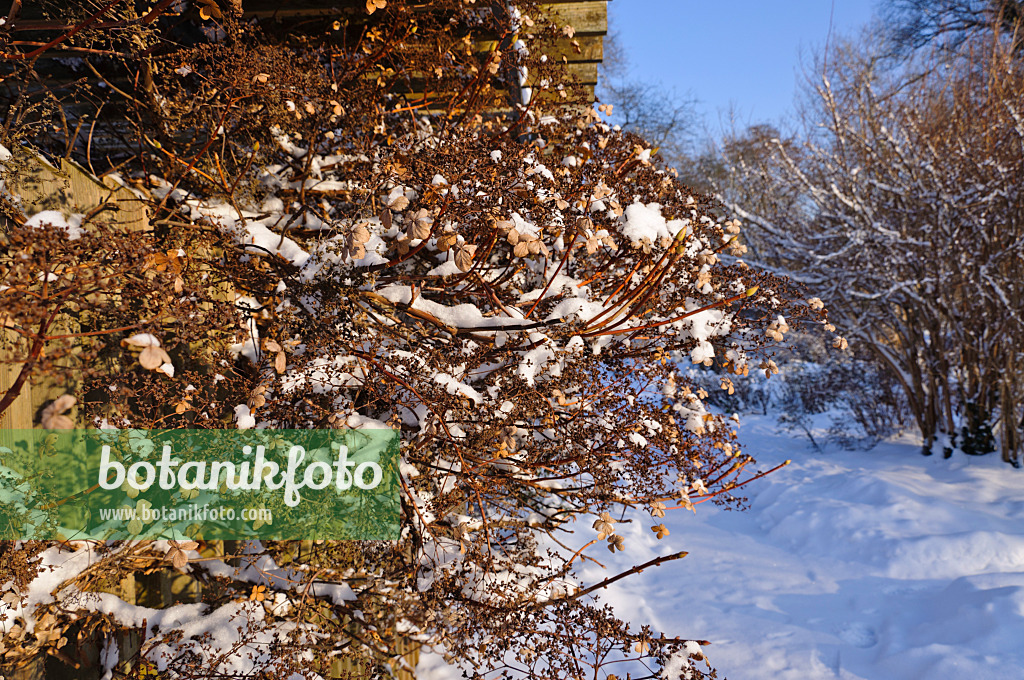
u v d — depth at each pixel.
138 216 1.79
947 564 4.18
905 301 6.89
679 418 2.36
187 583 2.07
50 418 0.86
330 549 1.90
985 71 7.08
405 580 1.99
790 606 3.76
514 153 2.08
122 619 1.66
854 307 7.14
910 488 5.47
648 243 1.84
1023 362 6.01
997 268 6.41
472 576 2.02
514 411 1.82
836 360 7.94
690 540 5.08
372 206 2.05
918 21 12.52
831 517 5.08
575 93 2.73
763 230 7.27
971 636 3.07
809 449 7.99
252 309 1.98
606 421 2.06
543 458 2.06
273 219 2.23
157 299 1.27
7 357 1.25
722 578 4.22
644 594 3.96
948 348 6.81
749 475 6.73
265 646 1.85
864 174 7.25
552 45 2.85
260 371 1.66
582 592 2.00
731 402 10.92
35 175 1.41
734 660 3.17
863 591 3.91
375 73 2.70
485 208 1.72
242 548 1.81
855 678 2.98
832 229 7.02
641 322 2.11
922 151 6.66
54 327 1.29
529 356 1.81
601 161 2.37
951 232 6.23
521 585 2.07
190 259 1.71
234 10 1.61
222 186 1.94
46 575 1.44
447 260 1.95
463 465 1.83
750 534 5.34
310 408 1.73
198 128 1.90
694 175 16.95
